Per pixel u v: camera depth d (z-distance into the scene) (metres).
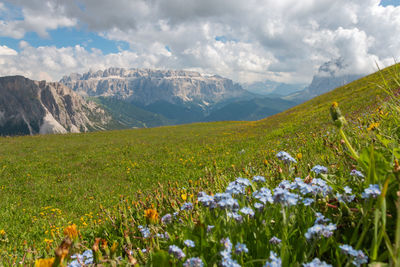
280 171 2.76
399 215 1.07
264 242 1.70
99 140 35.59
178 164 17.36
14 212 10.27
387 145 2.25
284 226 1.46
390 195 1.49
